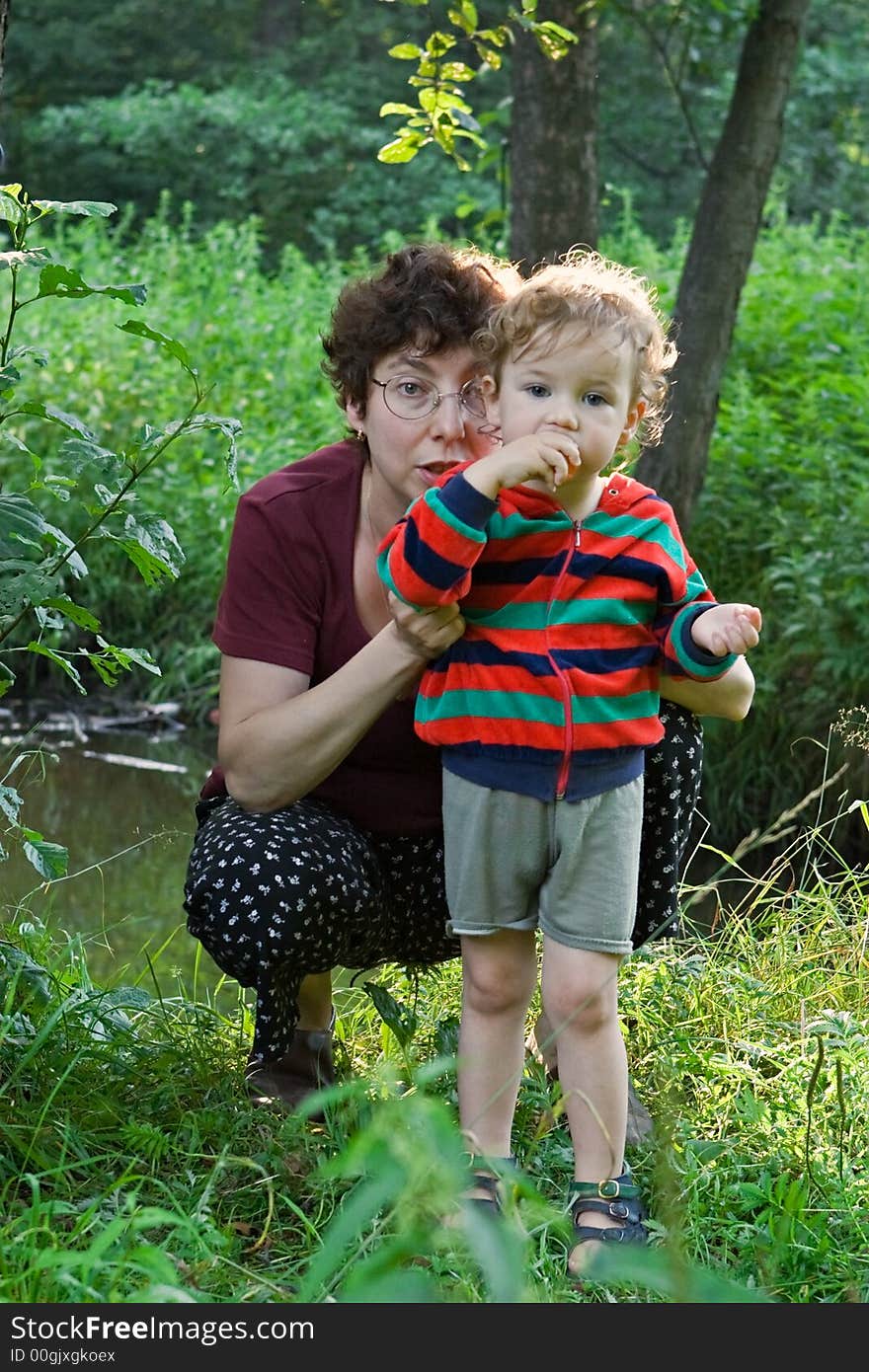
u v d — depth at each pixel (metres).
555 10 6.34
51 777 7.16
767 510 7.62
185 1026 3.30
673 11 6.68
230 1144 2.69
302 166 18.97
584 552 2.50
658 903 2.99
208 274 11.95
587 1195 2.48
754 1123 2.91
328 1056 3.15
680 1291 1.61
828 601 6.80
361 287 2.80
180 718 8.36
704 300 6.71
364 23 20.64
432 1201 1.60
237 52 21.92
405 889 3.09
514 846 2.51
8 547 2.76
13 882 5.27
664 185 18.53
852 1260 2.49
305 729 2.70
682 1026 3.37
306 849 2.80
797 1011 3.58
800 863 6.13
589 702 2.47
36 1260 2.13
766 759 6.58
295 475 2.94
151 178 19.83
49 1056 2.90
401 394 2.74
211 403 9.42
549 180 6.47
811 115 17.89
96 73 21.69
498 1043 2.58
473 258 2.83
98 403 9.34
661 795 2.91
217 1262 2.30
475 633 2.54
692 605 2.50
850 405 8.03
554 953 2.52
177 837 6.22
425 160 19.14
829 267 10.43
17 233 2.71
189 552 8.69
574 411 2.46
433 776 3.01
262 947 2.76
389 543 2.55
